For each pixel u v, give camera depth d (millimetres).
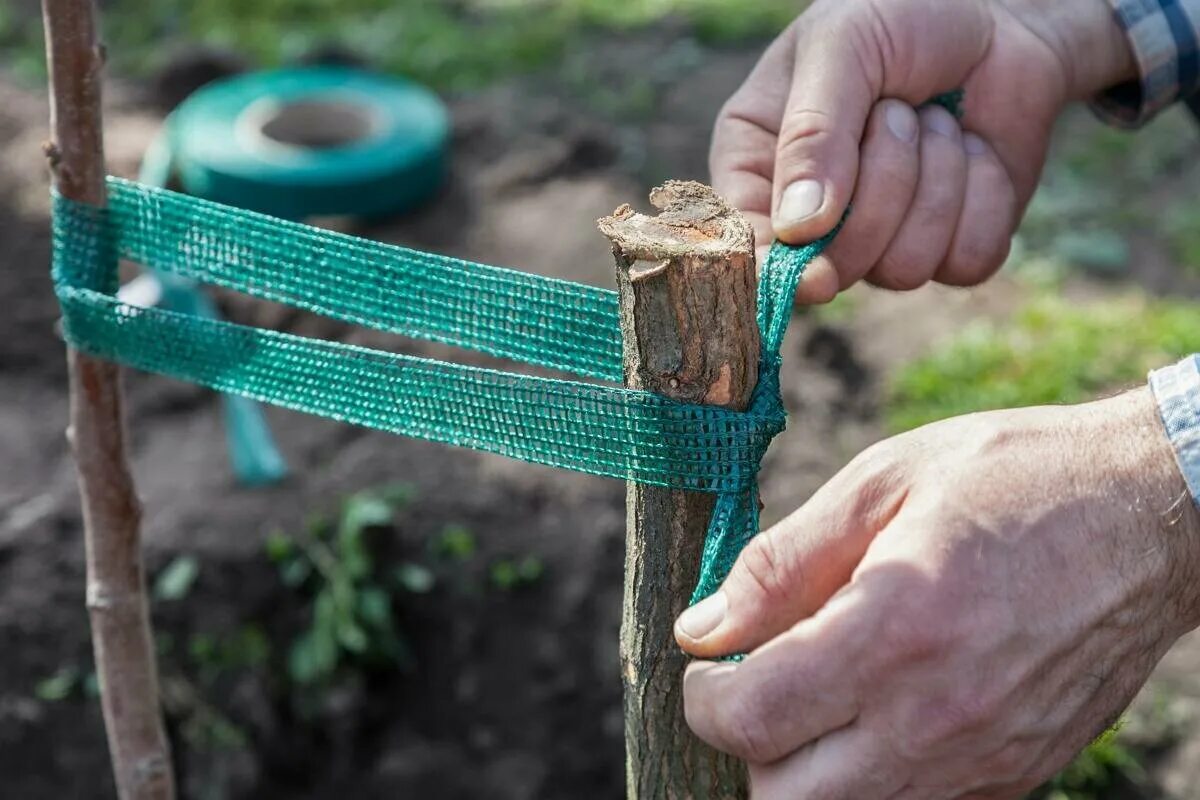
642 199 4312
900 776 1168
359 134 4449
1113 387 3488
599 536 3111
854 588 1132
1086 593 1136
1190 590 1206
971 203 1707
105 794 2955
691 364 1192
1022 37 1771
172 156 4207
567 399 1266
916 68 1668
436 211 4234
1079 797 2631
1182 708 2727
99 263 1439
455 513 3141
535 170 4430
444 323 1401
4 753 2936
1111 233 4250
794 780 1175
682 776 1352
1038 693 1158
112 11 5766
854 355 3646
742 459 1226
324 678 3018
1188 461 1154
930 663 1113
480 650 3051
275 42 5488
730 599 1199
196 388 3576
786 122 1592
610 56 5430
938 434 1223
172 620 3010
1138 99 1965
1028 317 3738
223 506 3156
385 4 5848
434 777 3006
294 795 3037
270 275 1437
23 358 3674
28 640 2977
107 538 1563
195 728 3000
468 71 5258
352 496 3162
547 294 1366
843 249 1616
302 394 1411
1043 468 1163
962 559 1120
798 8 5832
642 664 1324
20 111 4672
